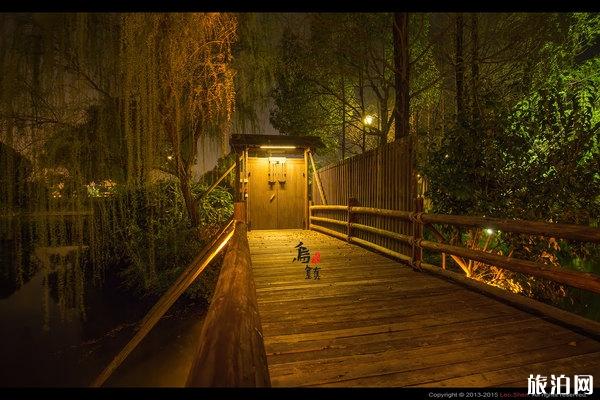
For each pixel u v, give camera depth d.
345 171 8.77
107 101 5.17
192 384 1.00
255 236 9.71
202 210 10.52
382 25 8.53
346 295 3.93
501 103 4.88
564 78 5.62
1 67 3.85
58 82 4.24
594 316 4.86
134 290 7.92
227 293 1.92
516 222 3.35
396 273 5.00
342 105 13.67
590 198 4.38
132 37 4.11
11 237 5.11
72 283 6.03
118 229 7.58
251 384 1.05
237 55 7.23
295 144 10.80
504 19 6.62
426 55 9.67
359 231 7.78
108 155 5.91
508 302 3.61
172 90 5.69
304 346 2.60
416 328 2.95
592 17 6.43
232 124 8.22
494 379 2.14
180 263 8.28
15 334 6.20
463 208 5.23
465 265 5.21
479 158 4.98
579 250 4.68
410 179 5.52
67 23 3.80
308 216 11.84
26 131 4.66
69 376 5.23
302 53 9.61
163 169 7.45
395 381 2.12
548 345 2.61
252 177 11.89
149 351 5.77
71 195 5.62
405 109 7.88
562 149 4.50
